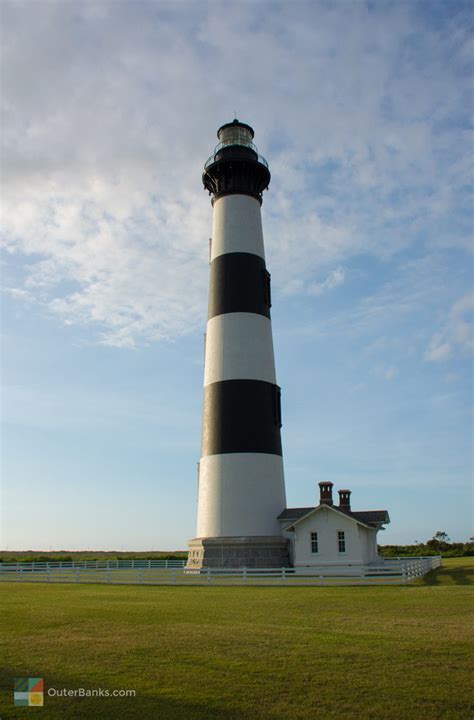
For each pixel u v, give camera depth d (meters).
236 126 41.34
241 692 10.63
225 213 38.97
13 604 21.62
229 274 37.47
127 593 25.50
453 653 12.83
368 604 20.27
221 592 25.17
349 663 12.21
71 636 15.09
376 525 34.78
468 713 9.62
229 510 33.41
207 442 35.31
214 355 36.47
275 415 36.00
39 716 9.72
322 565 31.59
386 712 9.71
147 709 9.95
